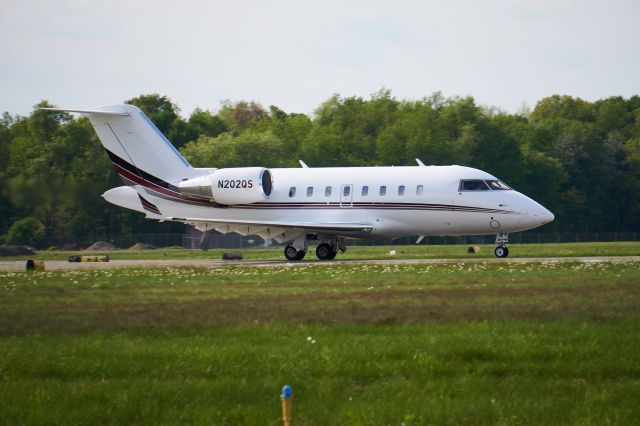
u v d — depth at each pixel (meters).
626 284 101.12
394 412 51.09
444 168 169.25
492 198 163.12
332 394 55.00
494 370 59.72
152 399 54.03
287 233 172.75
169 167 180.50
